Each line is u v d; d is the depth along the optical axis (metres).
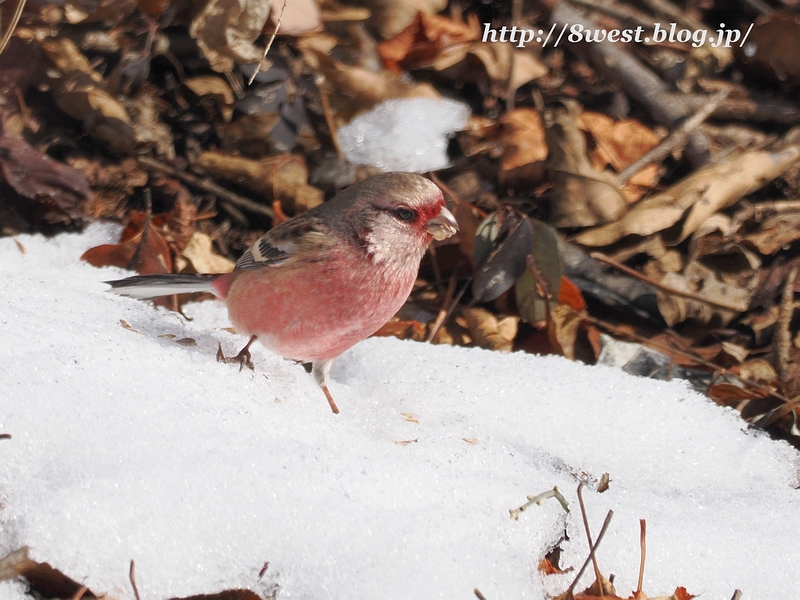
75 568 4.30
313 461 5.05
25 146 7.77
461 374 6.82
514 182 8.66
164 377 5.57
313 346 5.99
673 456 6.26
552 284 7.36
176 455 4.91
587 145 9.08
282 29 8.90
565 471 5.86
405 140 8.84
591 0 10.43
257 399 5.78
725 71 10.17
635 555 5.09
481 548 4.77
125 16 8.55
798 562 5.24
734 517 5.52
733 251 8.20
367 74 9.01
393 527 4.75
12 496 4.53
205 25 8.54
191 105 8.60
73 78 8.16
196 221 8.14
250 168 8.38
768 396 6.86
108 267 7.40
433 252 8.02
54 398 5.07
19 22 8.20
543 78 9.87
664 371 7.23
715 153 9.13
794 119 9.57
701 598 5.00
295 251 5.68
